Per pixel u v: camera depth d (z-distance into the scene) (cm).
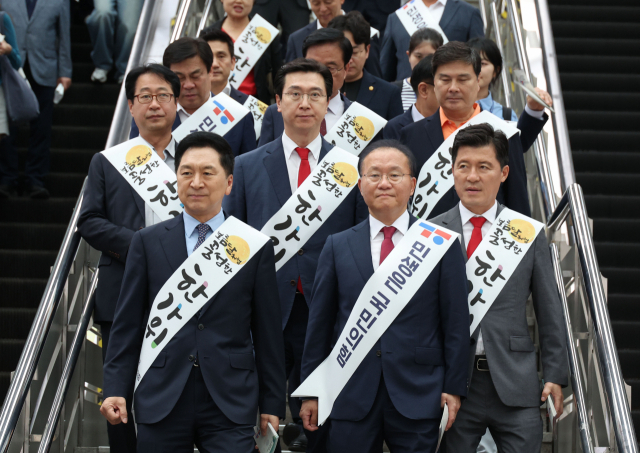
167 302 664
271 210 792
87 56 1675
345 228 793
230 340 661
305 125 792
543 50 1195
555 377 687
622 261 1276
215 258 674
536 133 916
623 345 1162
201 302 662
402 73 1326
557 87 1121
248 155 823
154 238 686
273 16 1452
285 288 779
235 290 669
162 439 639
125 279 680
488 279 714
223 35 1063
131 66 1188
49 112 1384
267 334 677
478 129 730
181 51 914
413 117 960
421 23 1323
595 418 751
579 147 1488
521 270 719
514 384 687
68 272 802
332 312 711
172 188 798
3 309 1194
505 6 1352
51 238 1305
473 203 729
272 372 675
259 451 664
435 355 672
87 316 830
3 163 1344
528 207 823
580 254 792
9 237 1301
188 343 655
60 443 800
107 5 1574
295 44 1240
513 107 1259
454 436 694
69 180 1409
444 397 655
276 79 821
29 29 1402
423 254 690
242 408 647
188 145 687
